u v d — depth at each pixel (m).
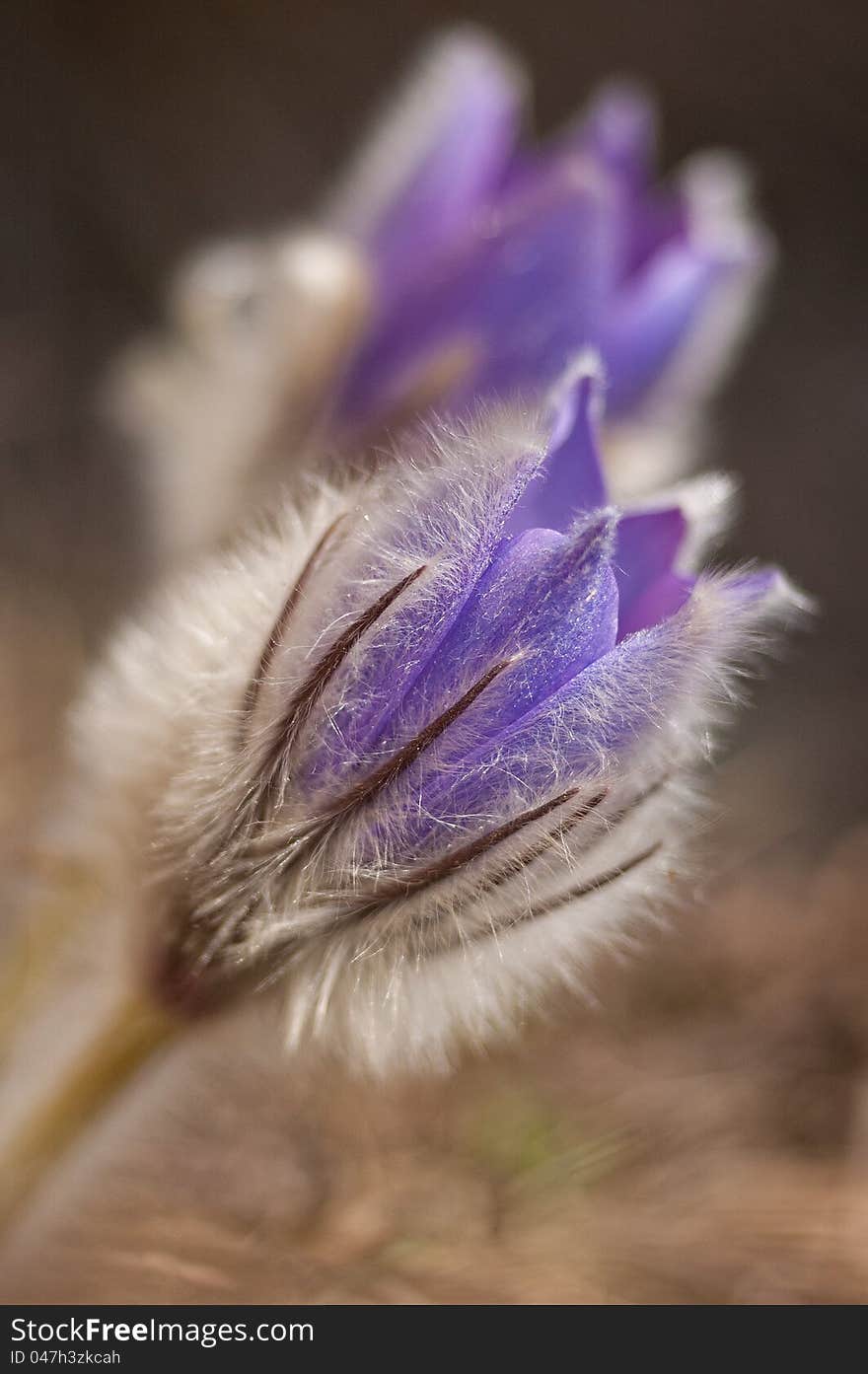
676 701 0.23
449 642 0.23
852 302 0.67
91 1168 0.26
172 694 0.24
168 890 0.24
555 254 0.29
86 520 0.48
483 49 0.30
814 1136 0.33
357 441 0.29
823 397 0.64
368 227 0.29
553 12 0.68
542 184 0.29
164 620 0.24
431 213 0.29
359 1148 0.31
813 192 0.69
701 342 0.30
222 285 0.31
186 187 0.59
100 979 0.25
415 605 0.23
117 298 0.56
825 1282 0.30
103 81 0.59
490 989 0.24
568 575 0.23
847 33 0.71
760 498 0.60
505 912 0.23
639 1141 0.32
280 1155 0.31
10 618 0.44
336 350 0.29
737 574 0.23
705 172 0.31
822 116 0.70
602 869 0.23
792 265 0.67
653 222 0.30
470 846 0.23
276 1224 0.30
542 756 0.23
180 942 0.24
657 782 0.23
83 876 0.27
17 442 0.49
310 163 0.62
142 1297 0.28
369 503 0.23
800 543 0.59
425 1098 0.32
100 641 0.44
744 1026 0.36
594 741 0.23
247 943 0.24
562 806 0.23
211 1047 0.26
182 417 0.31
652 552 0.23
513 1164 0.31
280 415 0.29
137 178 0.58
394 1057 0.24
